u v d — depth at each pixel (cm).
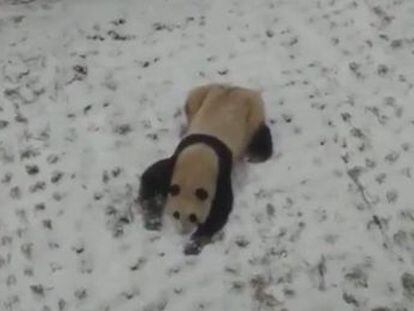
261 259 398
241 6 514
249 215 413
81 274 400
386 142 438
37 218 422
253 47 489
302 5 510
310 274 392
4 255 410
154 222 412
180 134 451
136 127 456
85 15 517
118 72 484
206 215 396
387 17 496
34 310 390
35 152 449
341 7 505
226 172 407
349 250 398
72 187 433
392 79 465
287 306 383
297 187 423
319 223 409
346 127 445
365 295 384
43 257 407
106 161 441
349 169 428
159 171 417
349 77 468
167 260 401
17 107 471
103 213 421
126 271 399
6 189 435
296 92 464
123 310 387
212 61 484
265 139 433
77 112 466
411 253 395
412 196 415
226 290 390
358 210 412
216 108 425
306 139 442
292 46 488
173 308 386
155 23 509
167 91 472
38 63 493
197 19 509
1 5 528
